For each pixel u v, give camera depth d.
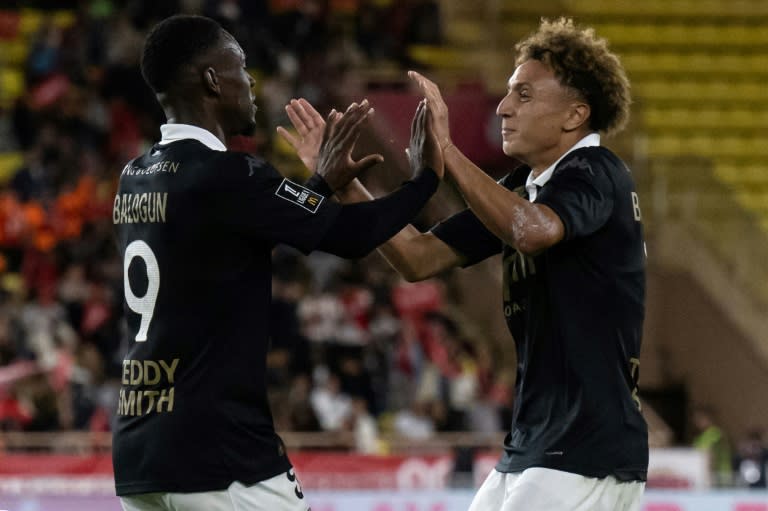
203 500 12.57
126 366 13.05
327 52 55.62
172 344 12.70
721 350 51.78
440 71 59.12
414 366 42.31
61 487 32.81
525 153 14.31
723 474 39.84
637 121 53.56
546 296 13.84
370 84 53.38
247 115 13.50
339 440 36.97
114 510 31.70
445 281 52.00
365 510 31.05
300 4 57.44
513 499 13.52
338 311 43.41
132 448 12.81
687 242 52.84
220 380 12.64
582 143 14.20
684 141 61.34
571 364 13.57
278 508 12.84
